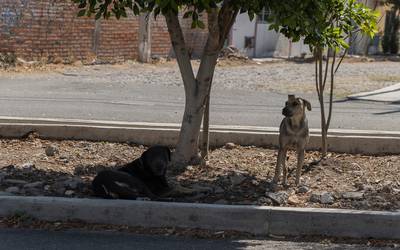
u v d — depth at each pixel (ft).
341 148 31.50
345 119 42.24
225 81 65.92
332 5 27.02
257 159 30.09
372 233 21.94
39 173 27.12
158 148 24.29
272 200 23.73
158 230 22.33
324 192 24.95
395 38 124.77
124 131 32.40
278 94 56.03
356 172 28.25
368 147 31.30
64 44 74.28
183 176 27.30
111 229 22.35
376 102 52.54
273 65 90.68
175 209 22.40
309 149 31.42
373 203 23.88
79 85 57.67
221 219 22.31
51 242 20.95
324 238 21.90
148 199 23.65
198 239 21.54
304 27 24.02
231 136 32.17
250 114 43.70
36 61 70.69
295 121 24.84
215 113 43.80
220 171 28.04
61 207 22.74
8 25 68.28
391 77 75.61
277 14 23.31
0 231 21.94
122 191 23.34
